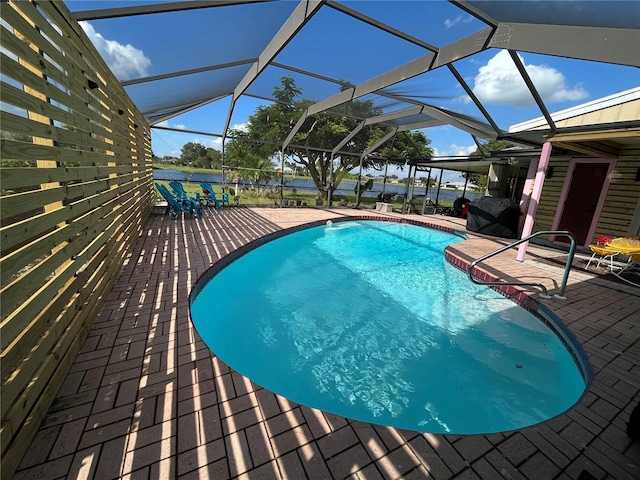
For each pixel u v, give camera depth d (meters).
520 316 4.42
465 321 4.44
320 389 3.07
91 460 1.57
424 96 6.86
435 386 3.13
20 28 1.60
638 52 2.75
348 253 7.88
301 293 5.26
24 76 1.62
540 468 1.69
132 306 3.27
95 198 2.88
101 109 3.41
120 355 2.43
